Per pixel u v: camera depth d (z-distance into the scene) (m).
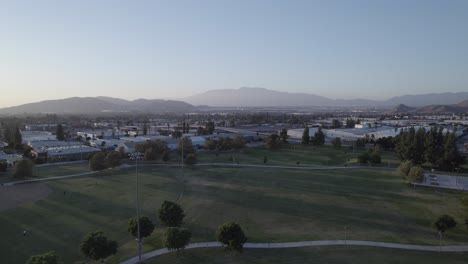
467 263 44.72
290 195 79.19
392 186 87.88
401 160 119.50
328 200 75.19
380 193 81.12
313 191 83.00
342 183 91.25
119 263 44.94
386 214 65.69
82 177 98.75
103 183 91.19
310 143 173.38
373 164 118.06
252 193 80.88
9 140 170.75
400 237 54.09
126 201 74.38
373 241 52.16
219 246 50.25
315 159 130.88
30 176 98.06
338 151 150.38
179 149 134.75
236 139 156.75
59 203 72.69
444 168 107.81
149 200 75.12
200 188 85.88
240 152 148.50
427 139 110.75
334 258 45.50
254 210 68.06
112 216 64.62
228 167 114.94
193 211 67.31
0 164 102.25
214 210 68.00
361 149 154.50
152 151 123.38
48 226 59.22
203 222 61.12
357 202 73.69
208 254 47.34
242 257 46.09
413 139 114.88
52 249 50.03
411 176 87.38
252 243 51.19
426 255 47.09
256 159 131.12
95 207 70.06
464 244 51.53
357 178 97.38
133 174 103.38
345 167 114.50
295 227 58.50
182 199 75.94
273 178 97.50
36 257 36.69
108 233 56.28
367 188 85.81
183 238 45.97
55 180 94.56
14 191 82.38
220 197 77.38
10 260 46.34
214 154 143.38
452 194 79.94
